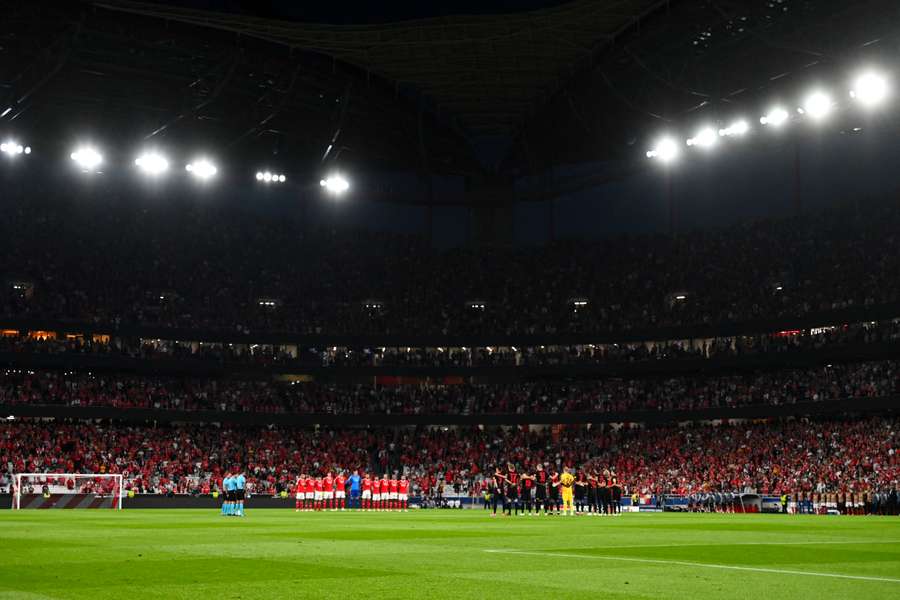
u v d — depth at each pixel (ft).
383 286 338.13
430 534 98.78
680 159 307.58
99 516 158.10
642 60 250.78
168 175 321.73
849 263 290.56
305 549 74.02
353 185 358.02
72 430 267.59
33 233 305.94
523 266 346.74
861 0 209.56
